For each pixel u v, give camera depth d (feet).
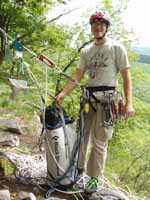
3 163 15.10
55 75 27.66
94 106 13.69
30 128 21.56
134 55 37.47
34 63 24.72
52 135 13.74
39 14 22.29
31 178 14.75
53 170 13.96
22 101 17.98
